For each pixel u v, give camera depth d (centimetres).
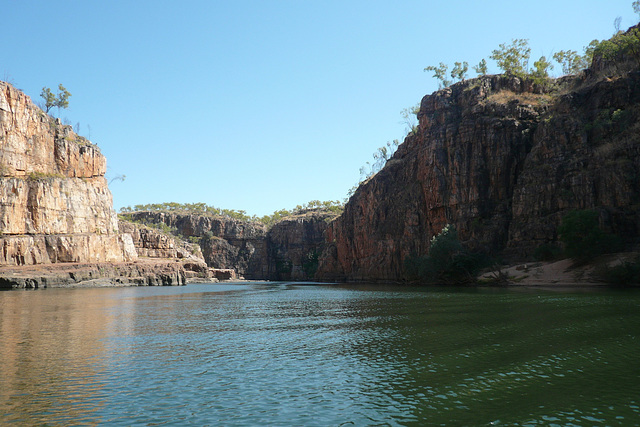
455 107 13625
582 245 7994
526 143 11681
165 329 3450
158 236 19775
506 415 1467
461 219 11869
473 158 12025
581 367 1998
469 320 3494
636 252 7669
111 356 2422
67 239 12781
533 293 5959
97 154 15200
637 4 11888
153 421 1463
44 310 4866
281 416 1496
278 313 4650
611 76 10994
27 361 2300
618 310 3722
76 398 1697
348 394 1720
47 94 15100
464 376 1914
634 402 1558
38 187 12319
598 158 9756
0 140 11794
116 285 12525
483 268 10044
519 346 2444
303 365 2194
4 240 11138
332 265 19200
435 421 1431
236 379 1952
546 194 10312
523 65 14000
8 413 1541
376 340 2814
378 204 15700
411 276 11762
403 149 16350
